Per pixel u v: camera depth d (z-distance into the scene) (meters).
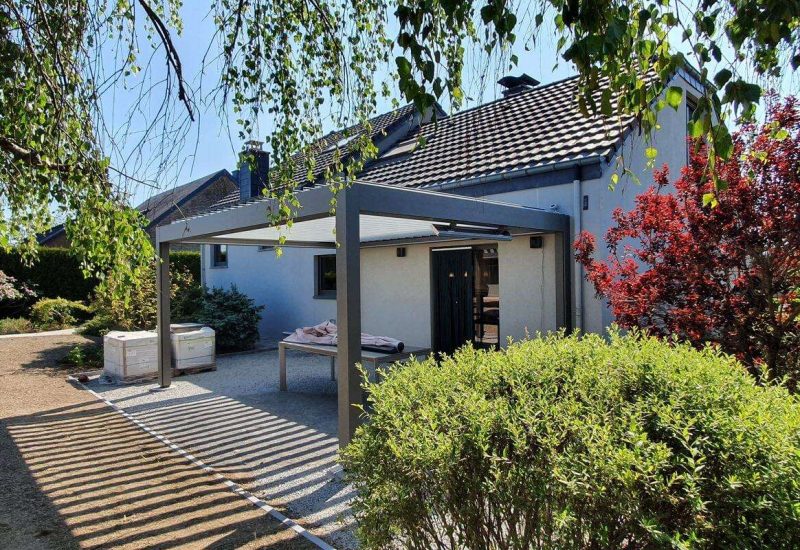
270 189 4.30
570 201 8.09
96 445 6.13
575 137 8.64
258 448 6.00
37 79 3.80
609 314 7.83
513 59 2.88
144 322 13.51
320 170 13.11
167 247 9.14
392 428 2.67
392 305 11.52
